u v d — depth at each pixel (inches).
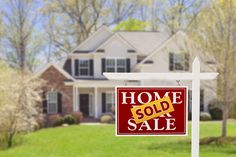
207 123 1088.2
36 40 1807.3
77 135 882.1
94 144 737.6
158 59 1314.0
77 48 1403.8
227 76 668.1
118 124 251.6
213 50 676.1
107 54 1380.4
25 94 768.9
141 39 1448.1
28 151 678.5
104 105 1369.3
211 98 1249.4
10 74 790.5
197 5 1010.1
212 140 712.4
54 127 1135.6
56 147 717.3
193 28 725.9
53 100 1279.5
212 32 682.2
